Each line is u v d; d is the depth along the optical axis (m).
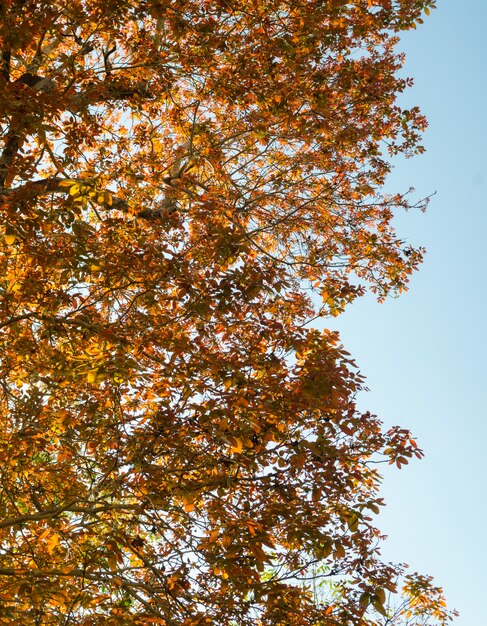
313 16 10.45
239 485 7.31
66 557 8.50
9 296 7.86
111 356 6.85
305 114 11.79
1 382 9.35
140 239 7.92
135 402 8.22
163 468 7.25
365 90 11.99
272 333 7.67
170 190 11.91
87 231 7.49
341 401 7.08
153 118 12.20
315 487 7.11
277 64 10.82
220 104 12.23
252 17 10.70
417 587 9.22
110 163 11.20
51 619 7.32
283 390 7.15
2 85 7.04
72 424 7.91
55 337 8.45
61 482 9.13
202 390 7.31
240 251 7.35
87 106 9.31
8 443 8.68
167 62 10.85
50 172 11.97
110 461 7.79
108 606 7.16
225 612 7.06
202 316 7.35
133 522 7.44
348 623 7.24
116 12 8.87
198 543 7.12
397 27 11.49
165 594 7.18
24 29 7.34
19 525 8.20
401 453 7.36
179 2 9.55
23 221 7.17
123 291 8.58
